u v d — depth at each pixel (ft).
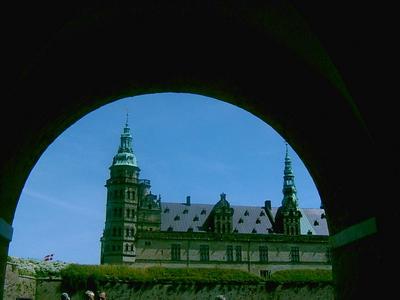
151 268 204.33
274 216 356.18
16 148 40.78
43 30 36.88
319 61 39.96
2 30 35.88
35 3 35.86
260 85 48.65
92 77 47.16
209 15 43.01
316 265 323.98
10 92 36.78
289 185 368.07
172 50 47.16
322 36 34.63
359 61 34.30
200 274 207.41
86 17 39.78
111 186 331.77
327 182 48.29
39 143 46.70
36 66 39.50
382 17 32.96
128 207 325.42
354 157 41.06
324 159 47.52
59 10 36.91
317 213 373.61
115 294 190.70
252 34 44.29
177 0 41.14
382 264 36.24
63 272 182.70
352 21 33.88
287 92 47.52
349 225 44.27
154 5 41.65
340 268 46.34
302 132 49.11
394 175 33.58
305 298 214.69
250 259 318.65
